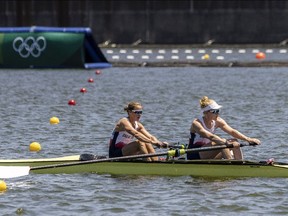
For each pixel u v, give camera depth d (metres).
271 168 68.19
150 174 69.50
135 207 58.75
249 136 91.44
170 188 64.50
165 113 112.62
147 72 190.75
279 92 140.88
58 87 153.12
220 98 132.50
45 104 124.81
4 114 112.00
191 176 68.81
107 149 83.69
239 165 68.44
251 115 110.19
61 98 133.50
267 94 137.88
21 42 195.62
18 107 120.69
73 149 83.56
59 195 62.50
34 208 58.69
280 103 123.94
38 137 91.38
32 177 69.25
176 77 175.38
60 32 193.88
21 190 64.31
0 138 90.62
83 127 99.25
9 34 196.75
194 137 69.69
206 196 61.78
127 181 67.12
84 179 68.06
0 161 72.38
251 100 128.88
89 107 120.50
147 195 62.28
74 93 141.88
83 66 195.75
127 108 70.31
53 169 70.81
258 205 59.09
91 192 63.31
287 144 85.25
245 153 80.25
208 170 68.81
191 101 128.50
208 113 69.00
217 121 69.31
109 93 141.62
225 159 69.12
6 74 183.62
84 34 194.25
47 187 65.31
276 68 199.50
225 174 68.62
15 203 60.22
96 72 184.88
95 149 83.69
